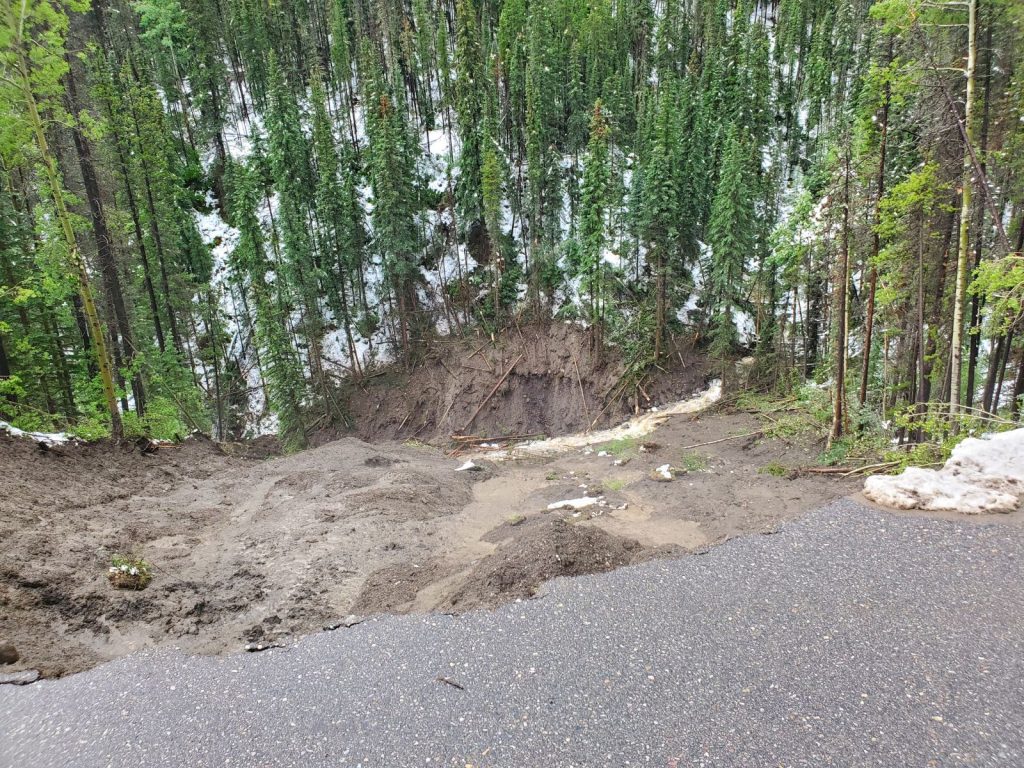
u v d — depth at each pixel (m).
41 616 5.79
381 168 30.69
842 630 5.26
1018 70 11.98
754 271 29.59
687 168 31.28
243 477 12.68
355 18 49.44
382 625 6.05
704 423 21.03
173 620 6.17
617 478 13.36
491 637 5.60
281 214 31.86
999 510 7.03
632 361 30.14
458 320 35.72
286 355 29.48
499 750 4.14
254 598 6.79
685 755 3.99
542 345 33.12
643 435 21.34
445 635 5.71
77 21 22.89
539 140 33.62
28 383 19.36
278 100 33.53
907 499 7.50
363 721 4.51
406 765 4.05
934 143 12.00
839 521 7.43
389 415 33.16
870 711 4.28
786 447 14.27
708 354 29.16
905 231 13.12
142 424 16.70
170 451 14.06
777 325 26.59
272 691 4.94
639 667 4.97
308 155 36.88
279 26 46.12
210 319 29.02
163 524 9.14
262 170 37.38
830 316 21.53
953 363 12.05
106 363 12.77
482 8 48.16
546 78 37.34
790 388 23.80
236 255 35.91
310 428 32.59
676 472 12.62
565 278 34.47
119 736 4.40
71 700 4.80
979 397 20.62
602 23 43.19
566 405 31.14
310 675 5.17
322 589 7.06
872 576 6.09
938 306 15.37
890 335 17.42
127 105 22.44
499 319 34.78
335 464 13.85
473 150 34.78
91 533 7.99
